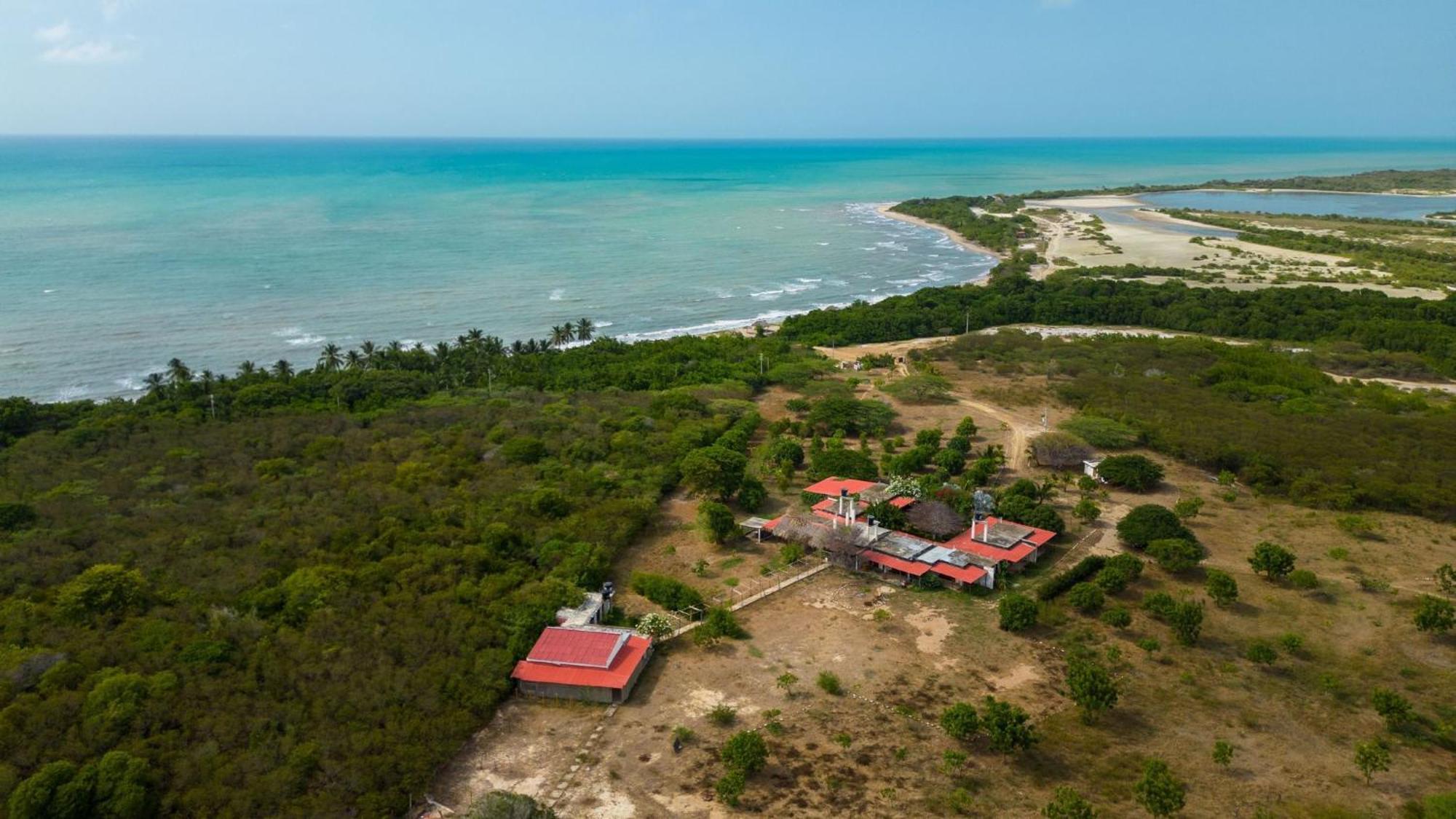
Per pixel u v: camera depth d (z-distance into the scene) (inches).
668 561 2930.6
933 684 2230.6
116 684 2016.5
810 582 2780.5
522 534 2923.2
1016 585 2758.4
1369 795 1836.9
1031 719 2092.8
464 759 1969.7
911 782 1877.5
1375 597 2623.0
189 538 2827.3
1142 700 2160.4
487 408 4384.8
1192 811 1788.9
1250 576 2765.7
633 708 2148.1
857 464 3553.2
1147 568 2832.2
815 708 2134.6
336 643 2281.0
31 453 3604.8
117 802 1707.7
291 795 1784.0
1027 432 4180.6
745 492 3304.6
